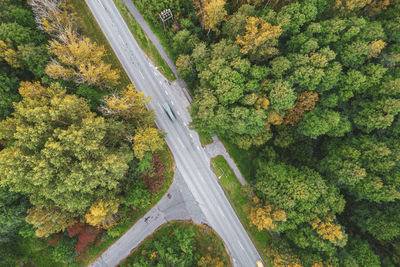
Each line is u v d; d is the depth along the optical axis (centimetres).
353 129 4609
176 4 4822
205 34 5212
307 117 4319
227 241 5006
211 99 3994
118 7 5106
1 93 4022
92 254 4756
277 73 4034
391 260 4478
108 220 4253
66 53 3872
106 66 4050
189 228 4738
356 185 4181
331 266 3984
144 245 4881
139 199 4478
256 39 3712
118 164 3491
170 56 5175
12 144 3769
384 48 4150
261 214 4019
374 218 4344
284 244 4472
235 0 4994
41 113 3372
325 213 4022
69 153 3512
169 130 5159
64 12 4366
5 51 3972
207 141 5216
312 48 3856
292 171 4453
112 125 3762
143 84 5141
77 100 3559
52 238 4541
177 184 5119
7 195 3884
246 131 4431
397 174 3788
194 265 4622
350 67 4131
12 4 4406
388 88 3769
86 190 3438
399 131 3966
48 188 3372
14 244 4591
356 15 4488
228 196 5128
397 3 4384
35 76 4475
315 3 4175
